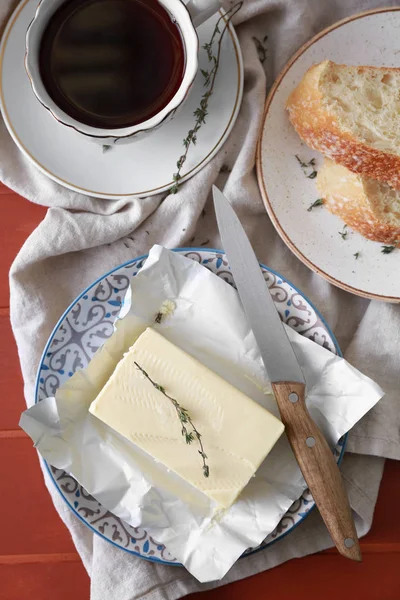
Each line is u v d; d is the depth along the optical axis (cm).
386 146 50
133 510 49
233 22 53
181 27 47
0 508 55
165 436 48
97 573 52
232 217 50
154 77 49
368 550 55
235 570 53
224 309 51
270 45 54
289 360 49
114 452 50
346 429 50
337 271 52
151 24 48
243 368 51
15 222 55
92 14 48
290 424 49
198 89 52
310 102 50
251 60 53
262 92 53
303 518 51
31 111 51
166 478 50
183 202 53
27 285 53
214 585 53
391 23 52
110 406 48
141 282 50
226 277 52
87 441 50
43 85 48
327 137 50
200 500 50
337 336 56
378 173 51
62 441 49
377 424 53
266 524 49
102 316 51
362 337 54
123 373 48
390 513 55
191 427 48
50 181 53
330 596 54
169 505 50
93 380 50
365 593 54
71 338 51
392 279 52
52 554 55
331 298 55
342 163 51
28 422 48
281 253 55
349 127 50
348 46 52
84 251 54
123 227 53
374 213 50
